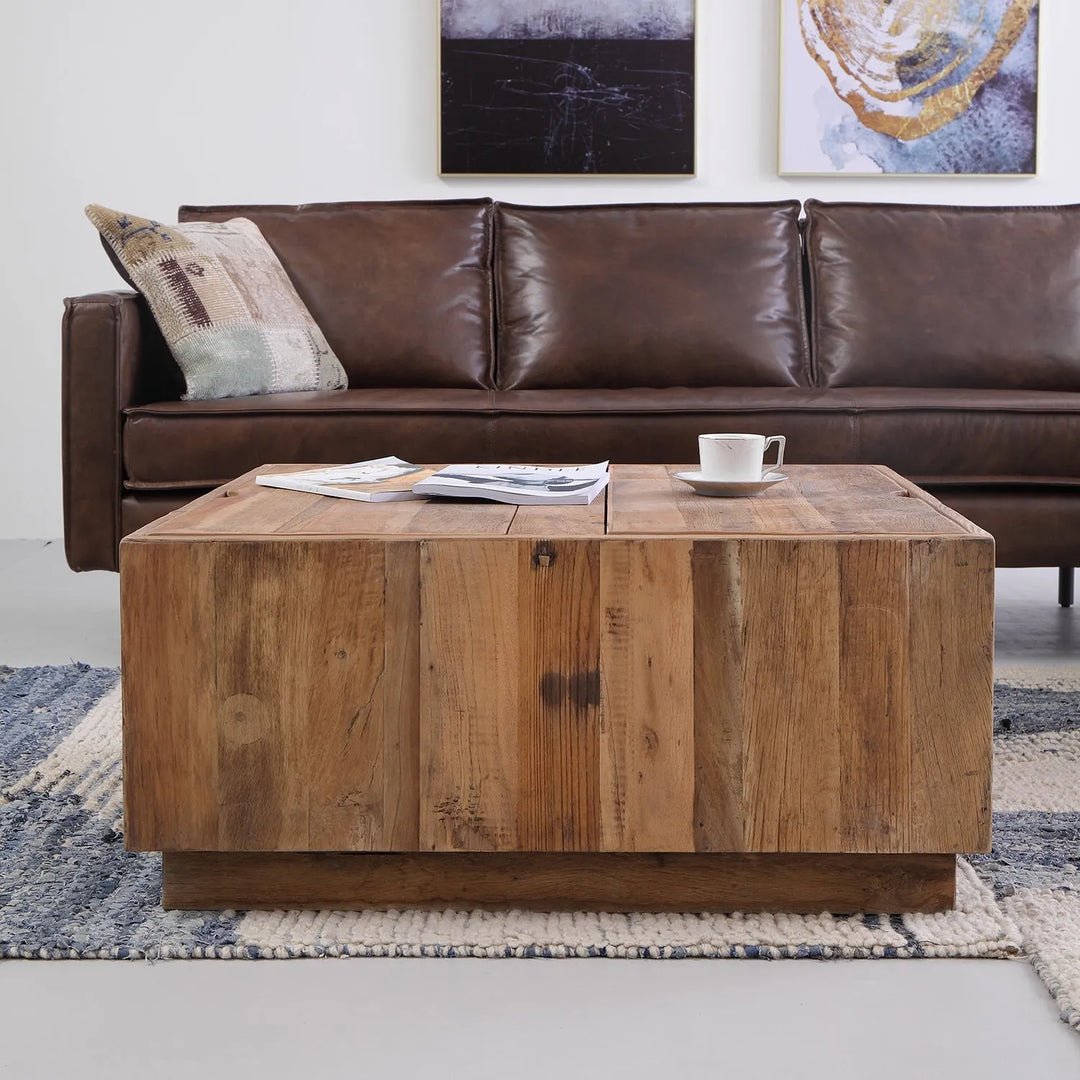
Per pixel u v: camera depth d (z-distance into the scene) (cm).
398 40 389
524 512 152
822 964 133
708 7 388
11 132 392
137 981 131
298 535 137
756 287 312
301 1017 124
